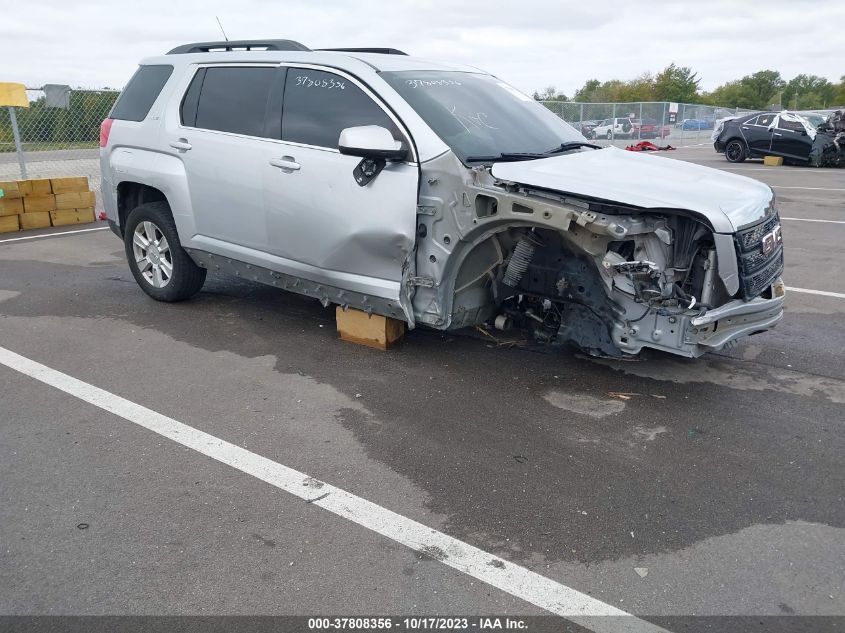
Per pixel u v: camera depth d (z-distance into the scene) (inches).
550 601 106.2
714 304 163.0
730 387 183.0
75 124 492.1
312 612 103.4
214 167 210.5
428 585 109.2
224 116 212.1
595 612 104.1
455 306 183.0
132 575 110.6
